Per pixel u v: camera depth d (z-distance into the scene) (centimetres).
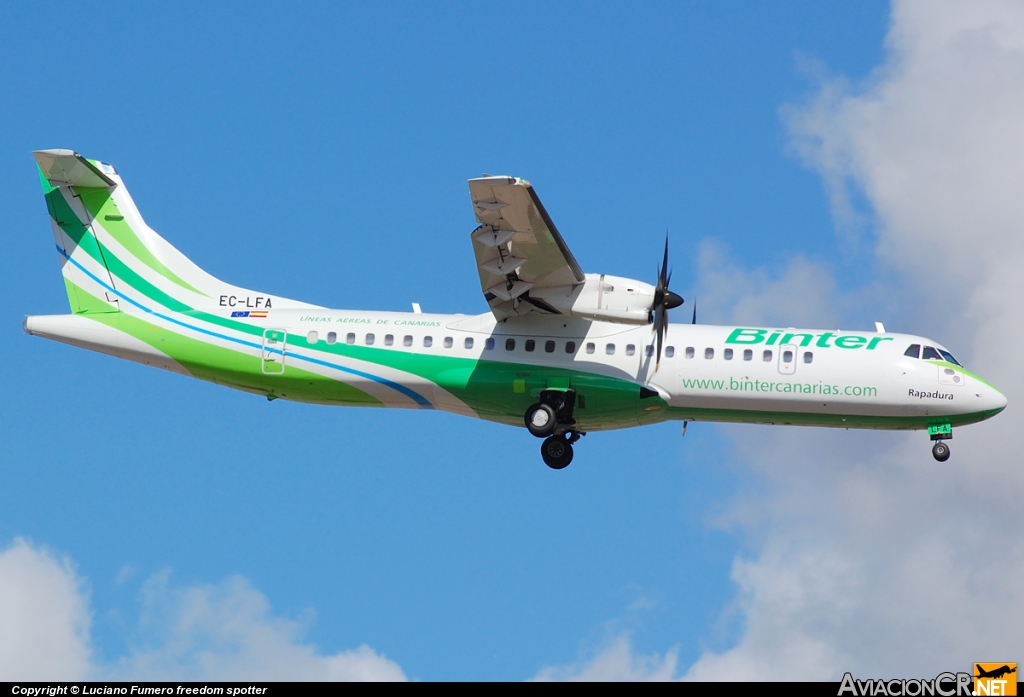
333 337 10056
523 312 9794
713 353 9775
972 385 9650
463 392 9912
